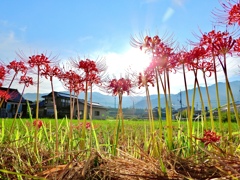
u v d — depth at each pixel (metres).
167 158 2.46
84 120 3.15
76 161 2.37
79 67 3.25
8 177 2.27
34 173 2.35
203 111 3.19
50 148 3.24
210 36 2.67
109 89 3.37
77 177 2.17
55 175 2.20
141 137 4.89
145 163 2.40
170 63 2.87
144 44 2.83
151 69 3.02
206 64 3.11
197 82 3.12
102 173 2.28
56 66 3.39
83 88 3.59
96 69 3.27
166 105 2.89
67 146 3.30
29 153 2.98
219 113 2.89
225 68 2.61
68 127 3.87
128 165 2.39
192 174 2.09
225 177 1.84
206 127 3.14
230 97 2.63
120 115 3.27
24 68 3.71
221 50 2.59
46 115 42.50
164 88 2.90
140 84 3.07
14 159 2.80
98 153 2.48
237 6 2.54
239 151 2.78
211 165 2.16
